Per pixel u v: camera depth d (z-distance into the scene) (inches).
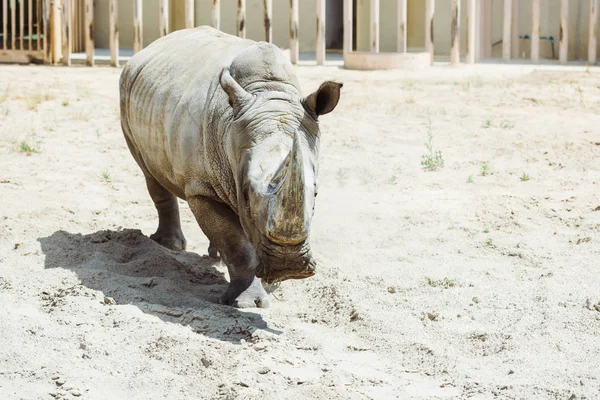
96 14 1294.3
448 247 434.6
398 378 295.0
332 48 1363.2
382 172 589.6
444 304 356.5
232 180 343.9
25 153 616.4
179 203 520.1
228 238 361.1
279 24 1242.6
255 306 358.3
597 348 310.0
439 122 735.1
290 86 338.6
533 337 319.6
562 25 1063.6
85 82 925.8
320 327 341.4
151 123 389.4
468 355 312.5
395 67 1030.4
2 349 296.7
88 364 291.7
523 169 594.2
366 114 766.5
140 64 414.3
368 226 469.4
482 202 514.3
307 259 297.0
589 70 997.8
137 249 414.3
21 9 1094.4
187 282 387.5
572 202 513.7
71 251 403.5
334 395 273.1
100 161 609.6
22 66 1060.5
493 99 828.6
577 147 644.7
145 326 319.3
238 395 272.2
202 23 1255.5
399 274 391.9
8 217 457.1
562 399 271.7
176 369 291.1
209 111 352.8
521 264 409.4
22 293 354.9
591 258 412.8
